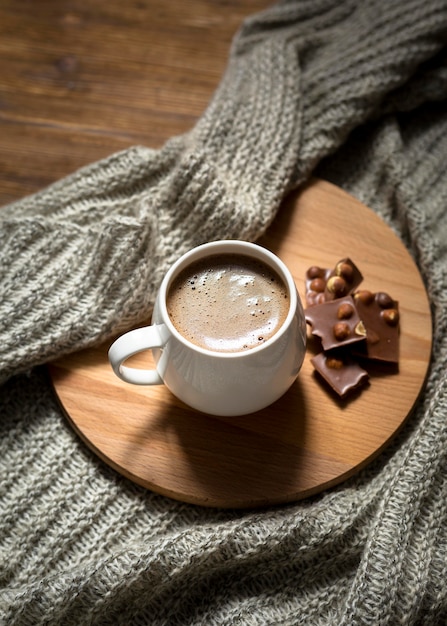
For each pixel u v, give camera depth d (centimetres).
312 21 83
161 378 60
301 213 71
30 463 63
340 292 65
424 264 69
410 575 57
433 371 66
